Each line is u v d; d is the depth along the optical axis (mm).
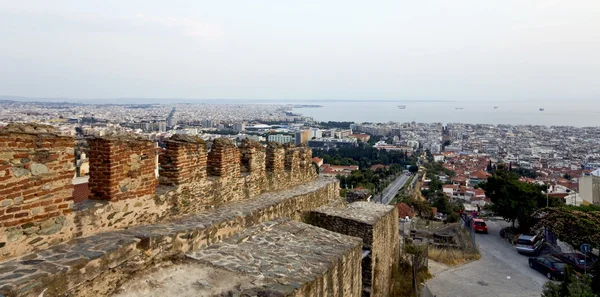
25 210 5160
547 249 29125
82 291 5254
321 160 93125
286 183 14805
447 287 21312
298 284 6551
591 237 19297
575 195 49531
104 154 6535
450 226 36469
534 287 21688
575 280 15680
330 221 14156
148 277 6316
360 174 78188
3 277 4543
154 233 6844
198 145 9078
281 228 10016
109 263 5719
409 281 19016
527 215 33969
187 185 8734
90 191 6719
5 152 4855
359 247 9969
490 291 20953
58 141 5602
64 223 5754
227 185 10477
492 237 35094
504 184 37312
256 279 6594
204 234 7879
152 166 7625
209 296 5914
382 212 16094
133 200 7133
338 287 8422
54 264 5051
